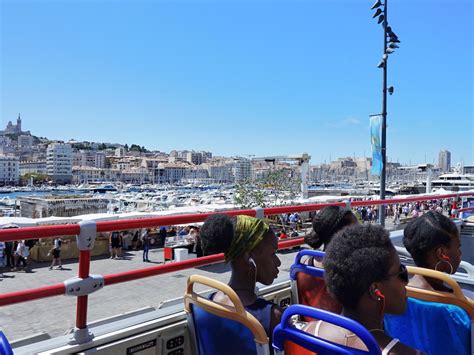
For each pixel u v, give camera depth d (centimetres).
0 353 137
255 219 217
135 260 1973
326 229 288
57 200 5078
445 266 213
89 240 204
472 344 176
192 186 18362
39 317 961
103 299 1124
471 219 518
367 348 128
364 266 136
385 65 1773
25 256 1770
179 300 255
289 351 156
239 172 16212
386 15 1755
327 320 137
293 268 273
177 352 224
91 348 197
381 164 1800
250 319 178
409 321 196
